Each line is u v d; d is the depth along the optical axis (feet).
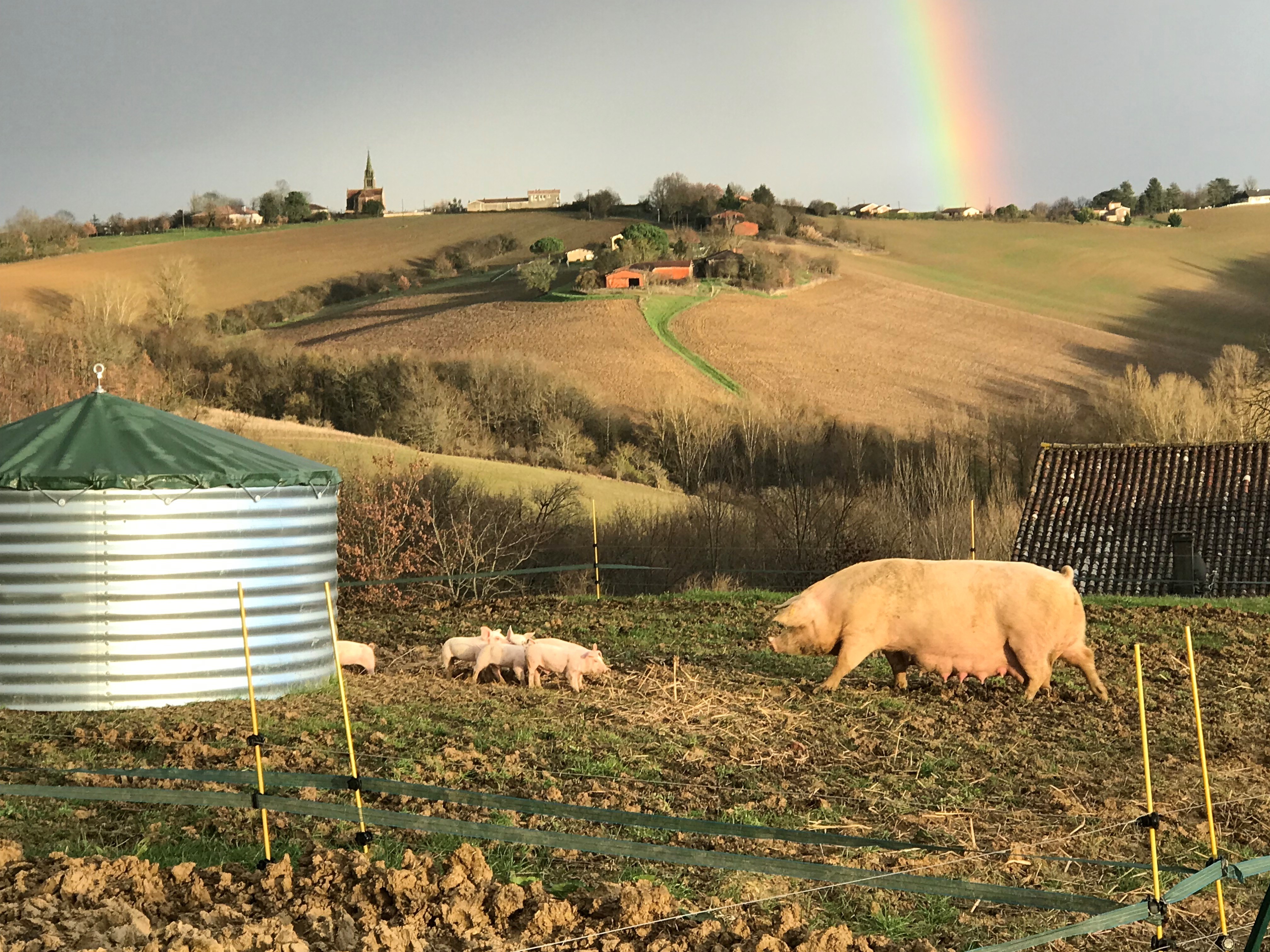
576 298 330.75
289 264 420.77
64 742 36.47
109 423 45.24
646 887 22.98
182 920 21.35
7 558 41.52
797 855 26.89
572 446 211.00
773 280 355.77
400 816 24.36
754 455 202.39
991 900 20.66
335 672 48.21
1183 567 108.88
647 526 124.47
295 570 45.62
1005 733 39.37
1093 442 195.31
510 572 87.97
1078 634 44.47
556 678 47.55
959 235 460.96
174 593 42.42
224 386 230.27
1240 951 22.09
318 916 22.04
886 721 40.73
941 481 129.18
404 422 209.36
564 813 24.50
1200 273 402.93
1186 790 32.76
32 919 20.88
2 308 200.23
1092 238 452.76
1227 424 186.09
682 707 42.27
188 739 36.40
